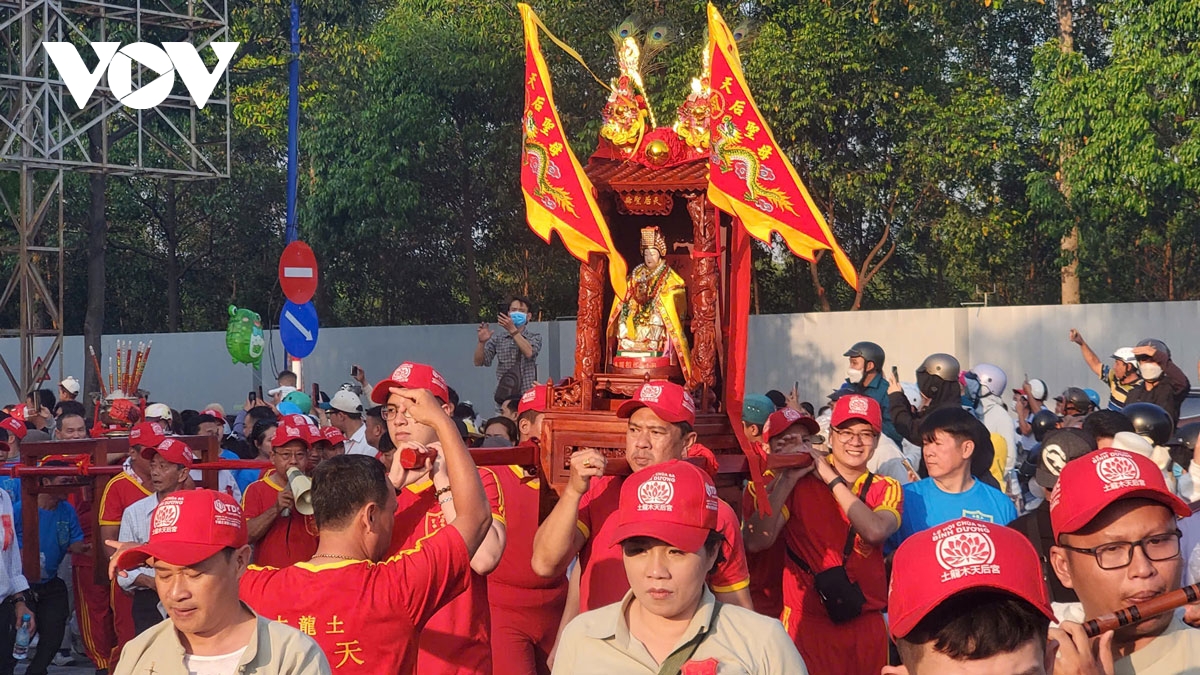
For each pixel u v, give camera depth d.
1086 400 11.06
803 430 6.47
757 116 5.52
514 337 14.30
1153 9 20.28
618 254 5.64
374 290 31.89
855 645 6.28
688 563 3.62
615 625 3.74
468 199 28.16
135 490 8.88
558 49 24.08
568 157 5.63
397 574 4.39
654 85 22.20
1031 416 11.70
